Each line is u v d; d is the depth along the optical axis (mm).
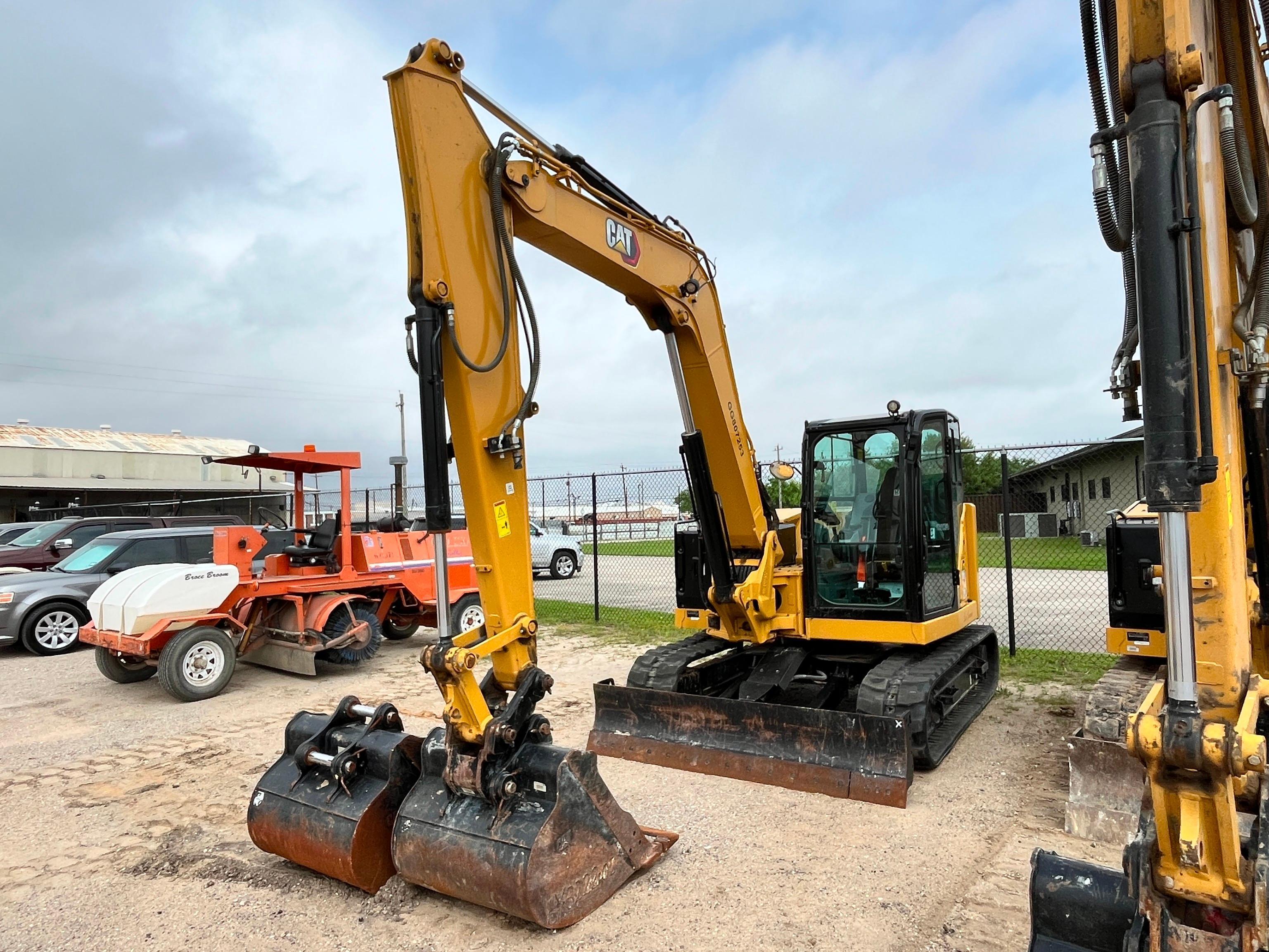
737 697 6789
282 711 7797
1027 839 4484
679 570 7148
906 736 5027
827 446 6367
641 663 6562
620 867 3965
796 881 4051
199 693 8258
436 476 3756
